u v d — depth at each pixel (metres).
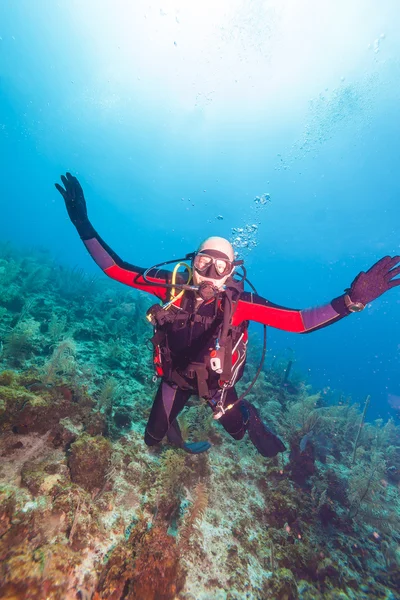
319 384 14.04
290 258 54.69
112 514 2.75
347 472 5.37
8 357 4.34
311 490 4.34
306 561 3.21
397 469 6.23
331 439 6.21
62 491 2.64
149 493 3.10
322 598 2.98
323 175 33.62
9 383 3.48
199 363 2.24
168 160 50.56
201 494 3.13
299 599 2.88
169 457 3.36
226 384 2.32
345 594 3.13
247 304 2.25
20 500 2.48
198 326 2.25
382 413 13.75
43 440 3.18
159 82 33.84
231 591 2.66
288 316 2.14
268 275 63.53
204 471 3.81
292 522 3.65
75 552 2.31
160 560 2.33
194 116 38.53
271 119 34.75
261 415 5.87
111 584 2.19
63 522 2.45
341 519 4.12
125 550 2.43
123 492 3.02
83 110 41.47
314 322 2.03
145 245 89.06
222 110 35.91
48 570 2.05
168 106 37.81
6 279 7.21
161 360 2.42
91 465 2.90
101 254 2.42
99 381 4.74
